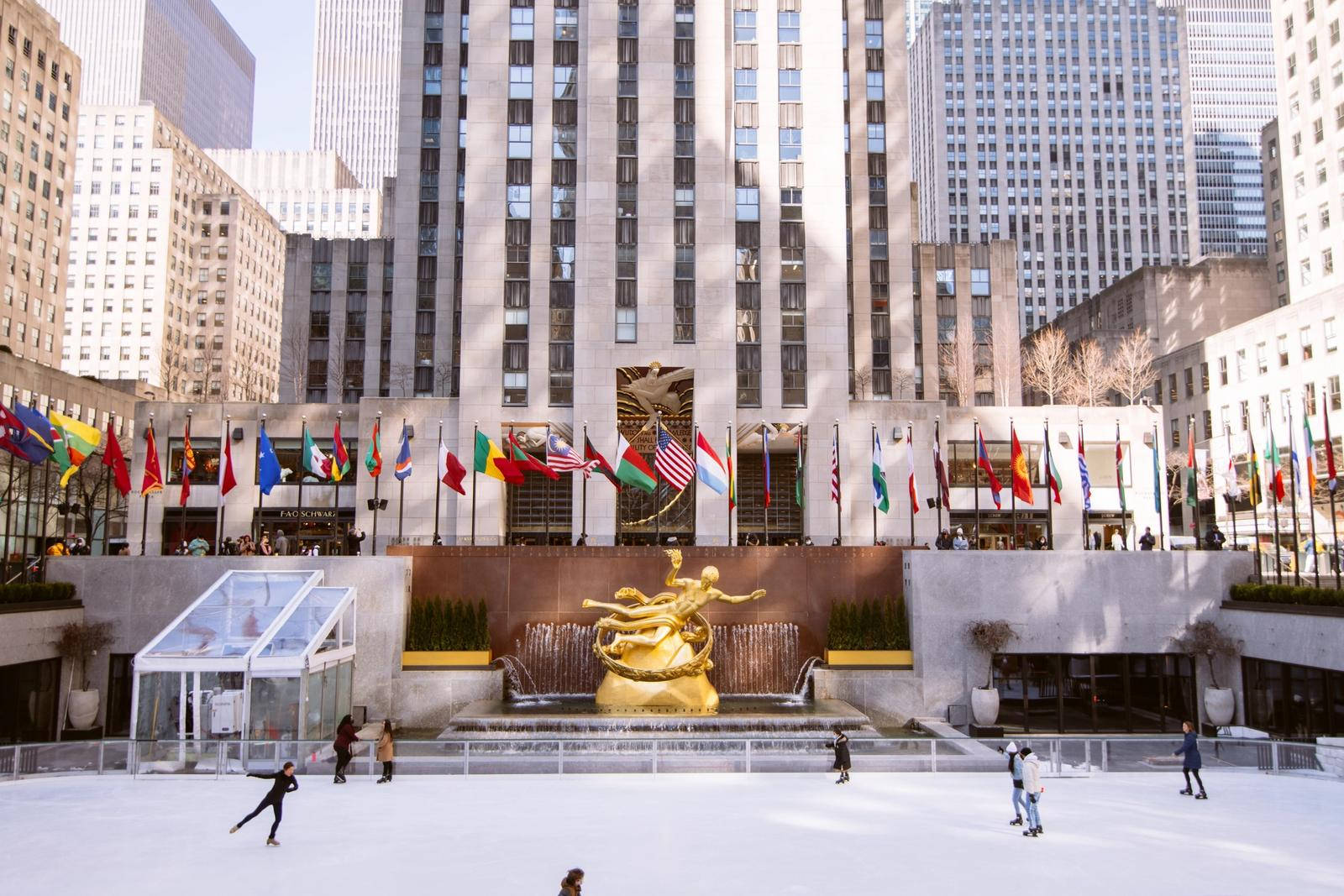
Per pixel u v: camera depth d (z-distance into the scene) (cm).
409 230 7375
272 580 3503
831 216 5312
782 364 5206
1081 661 3775
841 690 3741
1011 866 1791
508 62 5366
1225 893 1636
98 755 2639
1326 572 5522
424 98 7456
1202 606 3788
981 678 3731
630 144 5219
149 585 3688
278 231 15150
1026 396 10319
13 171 9231
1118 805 2322
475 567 3978
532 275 5194
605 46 5284
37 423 3469
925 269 8275
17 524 5966
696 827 2062
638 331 5075
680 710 3319
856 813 2208
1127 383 8175
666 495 5056
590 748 2877
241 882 1686
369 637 3653
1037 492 5372
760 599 4000
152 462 3953
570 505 5197
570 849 1886
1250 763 2752
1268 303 9562
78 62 10500
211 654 2922
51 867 1773
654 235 5144
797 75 5431
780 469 5444
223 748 2639
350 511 5403
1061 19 16925
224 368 13038
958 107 16738
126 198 12800
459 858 1822
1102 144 16650
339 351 8100
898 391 7306
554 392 5112
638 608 3462
